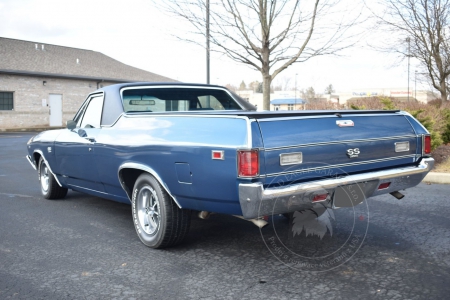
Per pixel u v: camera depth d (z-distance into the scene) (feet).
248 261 13.42
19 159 41.57
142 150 14.40
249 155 11.39
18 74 94.89
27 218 19.04
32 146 23.26
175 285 11.69
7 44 105.09
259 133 11.66
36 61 103.14
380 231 16.25
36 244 15.35
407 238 15.38
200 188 12.60
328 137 12.89
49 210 20.54
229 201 12.11
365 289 11.18
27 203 22.16
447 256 13.53
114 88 17.63
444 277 11.88
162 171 13.70
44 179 23.31
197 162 12.54
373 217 18.25
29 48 108.78
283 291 11.18
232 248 14.67
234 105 20.83
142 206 15.21
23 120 96.63
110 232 16.81
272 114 12.14
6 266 13.23
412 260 13.24
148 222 14.93
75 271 12.77
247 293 11.10
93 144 17.24
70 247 14.99
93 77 108.68
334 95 257.34
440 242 14.90
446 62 47.32
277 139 11.89
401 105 41.34
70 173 19.76
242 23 30.35
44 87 100.37
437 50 45.88
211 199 12.50
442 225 16.94
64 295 11.14
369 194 13.78
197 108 19.72
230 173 11.78
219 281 11.91
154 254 14.20
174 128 13.73
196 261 13.50
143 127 15.07
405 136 14.85
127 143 15.17
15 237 16.21
